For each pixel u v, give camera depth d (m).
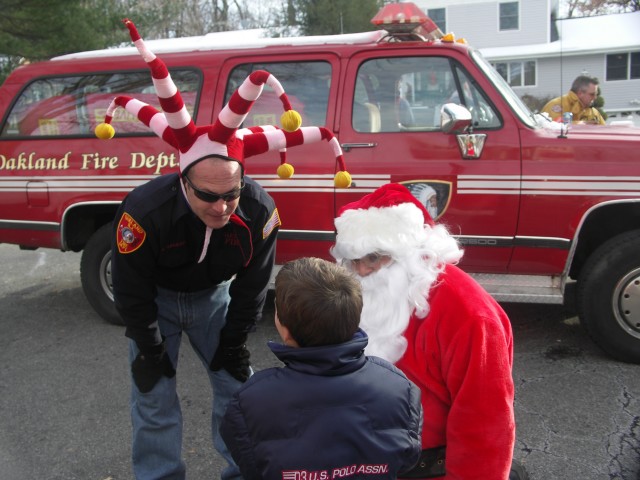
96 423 3.54
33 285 6.21
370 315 1.88
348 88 4.42
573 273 4.83
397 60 4.38
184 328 2.61
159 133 2.22
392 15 4.30
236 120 2.00
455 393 1.74
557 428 3.33
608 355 4.18
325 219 4.43
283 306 1.61
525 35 26.47
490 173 4.12
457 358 1.71
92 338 4.77
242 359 2.67
